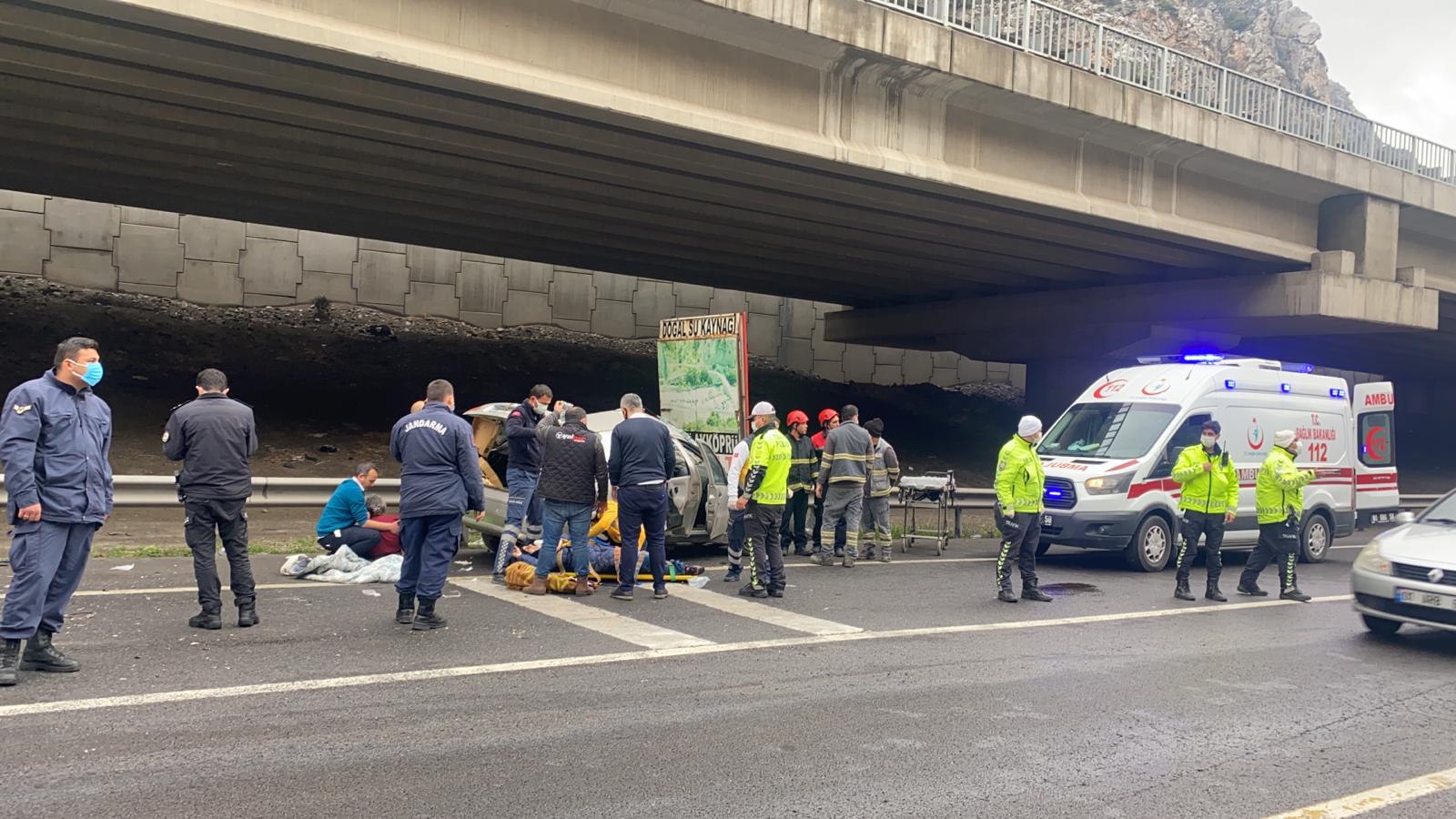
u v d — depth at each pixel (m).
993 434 31.69
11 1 10.52
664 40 13.73
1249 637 8.87
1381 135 23.27
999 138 17.62
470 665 6.75
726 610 9.09
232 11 10.62
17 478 5.82
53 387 6.06
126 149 16.61
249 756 4.94
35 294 22.09
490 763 4.99
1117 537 12.79
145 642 6.99
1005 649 7.96
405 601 7.92
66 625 7.36
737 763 5.16
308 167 17.28
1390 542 8.98
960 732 5.82
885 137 16.09
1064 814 4.66
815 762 5.23
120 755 4.88
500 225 21.56
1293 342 35.03
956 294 29.50
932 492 14.38
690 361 14.40
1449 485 33.91
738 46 14.39
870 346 35.47
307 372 22.44
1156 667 7.57
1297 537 11.09
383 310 26.95
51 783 4.50
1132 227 19.75
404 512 7.75
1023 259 23.64
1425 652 8.47
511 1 12.48
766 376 32.31
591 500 9.41
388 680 6.32
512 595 9.32
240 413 7.55
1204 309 24.00
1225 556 15.41
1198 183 20.86
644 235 22.06
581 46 13.03
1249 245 21.66
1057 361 30.44
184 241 24.27
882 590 10.65
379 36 11.48
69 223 23.08
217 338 22.84
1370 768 5.46
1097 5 44.47
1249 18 52.22
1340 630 9.37
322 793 4.53
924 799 4.78
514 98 12.74
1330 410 15.40
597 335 30.39
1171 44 45.91
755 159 16.02
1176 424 13.39
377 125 14.55
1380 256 23.09
